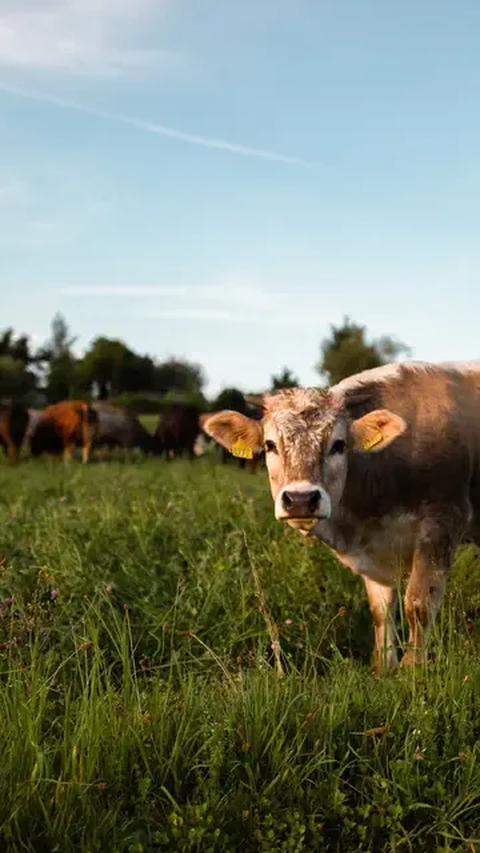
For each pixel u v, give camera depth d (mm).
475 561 7133
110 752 4043
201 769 4047
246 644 5922
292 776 3902
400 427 5516
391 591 6199
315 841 3631
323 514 5203
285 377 31438
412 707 4344
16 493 11844
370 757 4078
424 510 6008
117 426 31188
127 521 8008
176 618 5914
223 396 31562
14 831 3547
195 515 8156
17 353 93812
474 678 4617
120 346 87750
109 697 4277
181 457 30562
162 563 6727
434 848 3742
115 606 6102
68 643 5504
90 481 13773
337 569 6941
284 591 6441
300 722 4230
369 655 6164
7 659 5047
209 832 3625
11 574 6250
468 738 4211
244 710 4234
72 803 3723
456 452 6039
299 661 5801
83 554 6906
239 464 24547
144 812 3729
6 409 29312
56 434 29750
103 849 3531
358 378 6289
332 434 5441
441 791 3855
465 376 6414
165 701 4359
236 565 6766
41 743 4113
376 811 3828
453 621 5848
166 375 90562
